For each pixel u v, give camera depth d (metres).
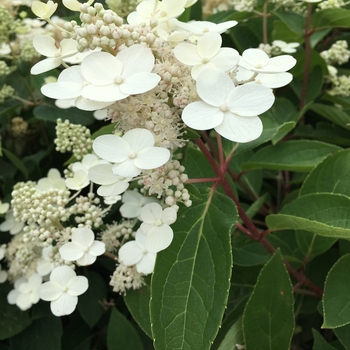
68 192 0.25
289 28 0.33
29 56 0.36
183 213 0.20
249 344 0.23
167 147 0.17
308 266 0.30
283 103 0.35
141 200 0.27
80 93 0.16
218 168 0.22
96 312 0.30
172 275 0.19
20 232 0.31
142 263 0.23
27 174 0.35
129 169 0.15
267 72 0.17
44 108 0.37
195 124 0.15
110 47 0.17
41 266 0.28
